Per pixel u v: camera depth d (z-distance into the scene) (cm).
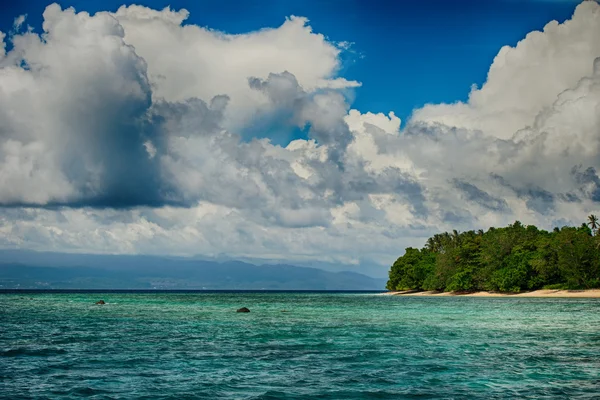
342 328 5238
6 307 10050
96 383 2408
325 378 2550
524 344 3853
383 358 3173
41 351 3453
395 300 14825
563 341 4056
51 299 15962
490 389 2314
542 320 6178
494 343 3922
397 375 2625
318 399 2131
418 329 5088
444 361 3061
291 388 2325
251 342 4012
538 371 2734
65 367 2838
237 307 10412
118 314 7719
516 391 2273
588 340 4122
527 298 13400
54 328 5191
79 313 7975
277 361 3062
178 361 3058
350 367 2859
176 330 5016
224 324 5778
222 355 3306
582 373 2684
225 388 2319
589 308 8700
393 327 5309
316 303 12812
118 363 2978
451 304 10938
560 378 2558
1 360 3069
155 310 9056
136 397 2145
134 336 4434
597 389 2314
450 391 2277
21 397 2130
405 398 2150
